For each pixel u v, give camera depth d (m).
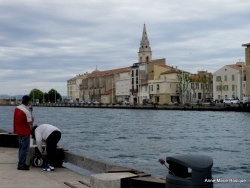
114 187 7.23
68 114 98.38
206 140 33.62
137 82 138.38
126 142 32.59
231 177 16.73
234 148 27.70
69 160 11.25
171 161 5.46
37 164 11.10
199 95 129.88
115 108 128.75
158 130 45.28
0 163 11.55
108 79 168.50
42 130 10.58
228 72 114.12
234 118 65.12
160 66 133.62
